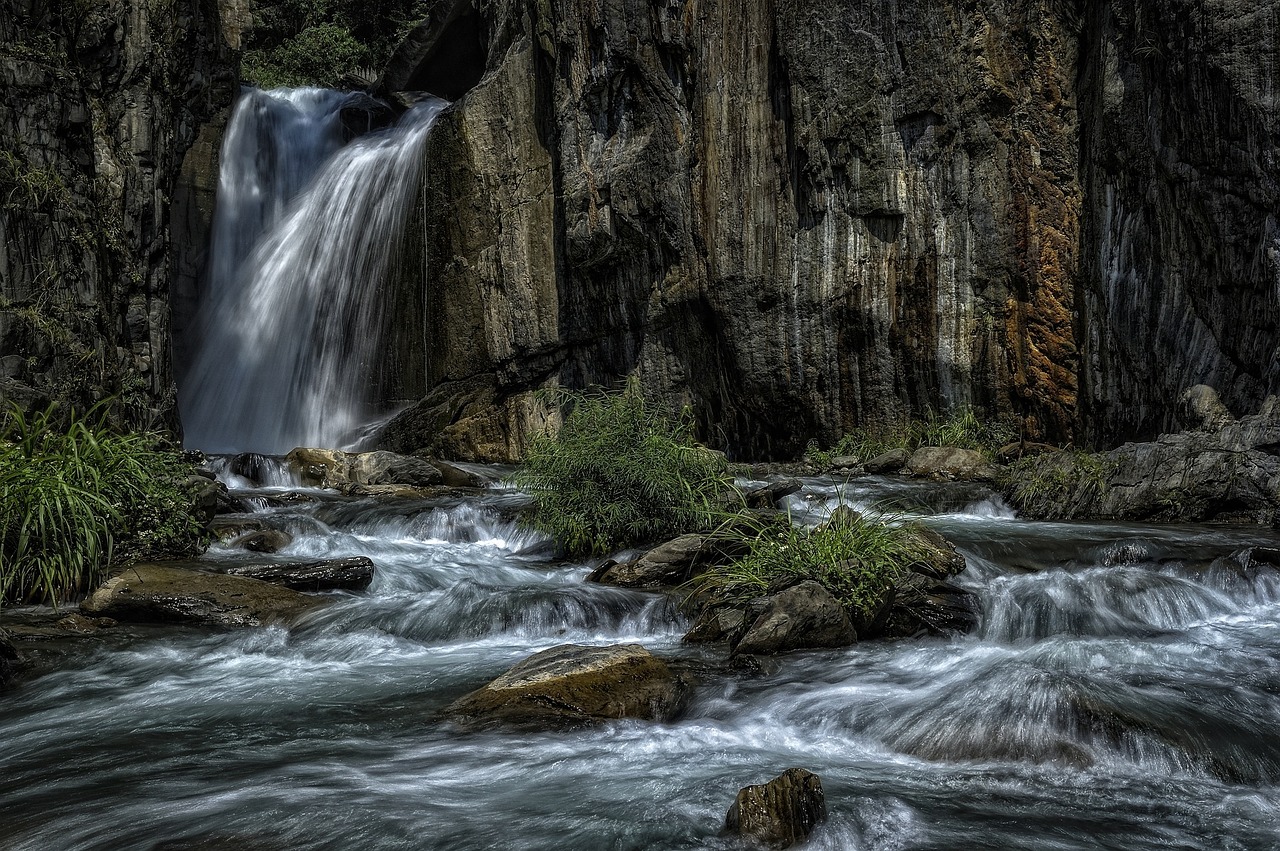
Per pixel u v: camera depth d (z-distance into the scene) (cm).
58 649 776
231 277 2312
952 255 1627
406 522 1221
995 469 1488
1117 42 1466
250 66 3108
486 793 510
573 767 547
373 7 3300
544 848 446
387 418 2156
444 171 2105
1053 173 1584
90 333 1307
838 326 1711
